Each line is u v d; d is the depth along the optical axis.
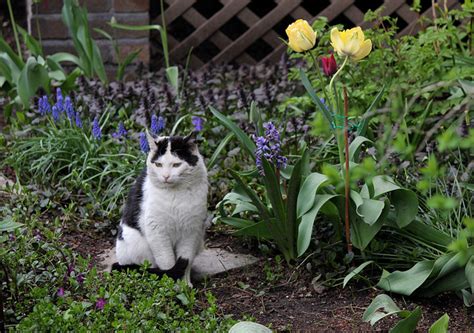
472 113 3.35
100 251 3.23
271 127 3.00
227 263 3.13
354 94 3.55
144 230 2.97
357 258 3.04
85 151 3.61
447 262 2.86
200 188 2.94
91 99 3.97
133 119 3.81
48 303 2.72
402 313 2.73
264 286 3.02
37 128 3.82
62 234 3.27
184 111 3.85
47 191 3.46
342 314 2.87
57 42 4.55
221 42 4.72
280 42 4.70
